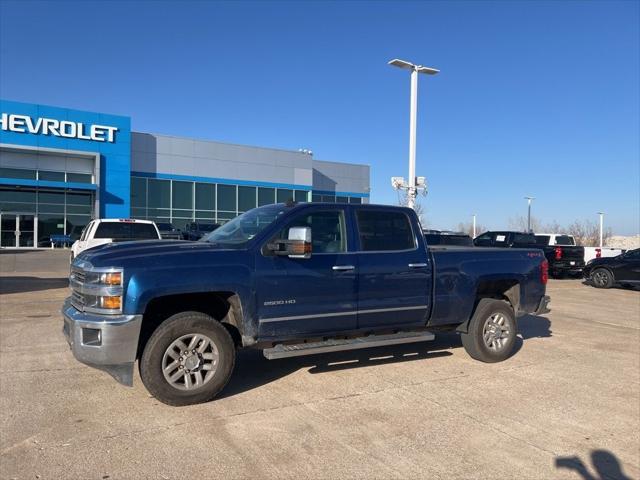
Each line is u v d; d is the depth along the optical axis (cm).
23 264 2153
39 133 3003
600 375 645
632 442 445
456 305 665
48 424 456
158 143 3488
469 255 687
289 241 529
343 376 613
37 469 374
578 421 489
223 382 517
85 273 491
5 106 2906
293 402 522
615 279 1748
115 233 1291
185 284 496
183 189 3584
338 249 593
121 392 543
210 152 3675
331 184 4472
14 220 3070
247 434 441
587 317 1124
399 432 453
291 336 558
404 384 588
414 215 654
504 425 475
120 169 3250
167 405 505
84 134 3134
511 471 388
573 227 5612
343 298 582
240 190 3809
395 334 639
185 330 500
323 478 370
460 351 750
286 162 3997
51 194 3145
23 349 727
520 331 931
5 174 2997
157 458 394
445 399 541
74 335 485
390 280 612
